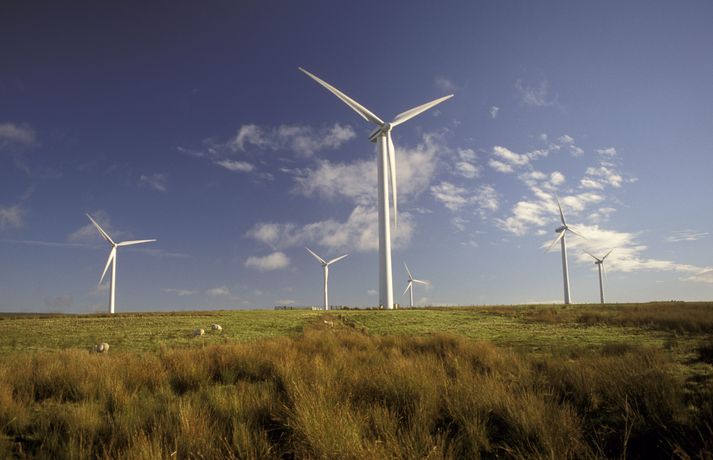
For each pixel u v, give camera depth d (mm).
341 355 15656
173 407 8414
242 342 23312
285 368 11797
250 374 13617
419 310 63188
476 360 14812
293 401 8320
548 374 11406
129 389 11039
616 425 7426
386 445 5973
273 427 7828
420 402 7922
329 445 5996
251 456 6105
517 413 7430
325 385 9461
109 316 58250
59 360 15164
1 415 8766
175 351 17688
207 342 27109
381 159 83875
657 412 7500
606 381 9344
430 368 11969
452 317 48250
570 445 6199
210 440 6605
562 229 89188
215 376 13609
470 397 8391
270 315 54781
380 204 84000
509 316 47969
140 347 25578
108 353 21875
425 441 6195
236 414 8031
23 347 26766
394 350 17422
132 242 82875
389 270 83000
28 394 11070
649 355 13188
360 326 41312
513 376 11789
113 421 8070
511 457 6301
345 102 78500
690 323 27078
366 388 9570
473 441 6590
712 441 5863
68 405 9875
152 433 7004
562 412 7305
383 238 83312
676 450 5641
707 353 14969
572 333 28266
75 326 41219
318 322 43938
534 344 22203
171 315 57469
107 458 6027
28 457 6824
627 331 27922
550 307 59406
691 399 8570
